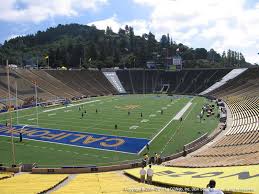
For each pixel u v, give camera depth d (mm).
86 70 160375
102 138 58594
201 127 68000
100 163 44562
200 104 106125
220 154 42625
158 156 44156
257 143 43562
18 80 120250
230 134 57562
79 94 133250
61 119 77562
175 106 101438
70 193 23172
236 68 153000
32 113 87938
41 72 137500
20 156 47844
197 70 163125
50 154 49000
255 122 60562
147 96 137000
